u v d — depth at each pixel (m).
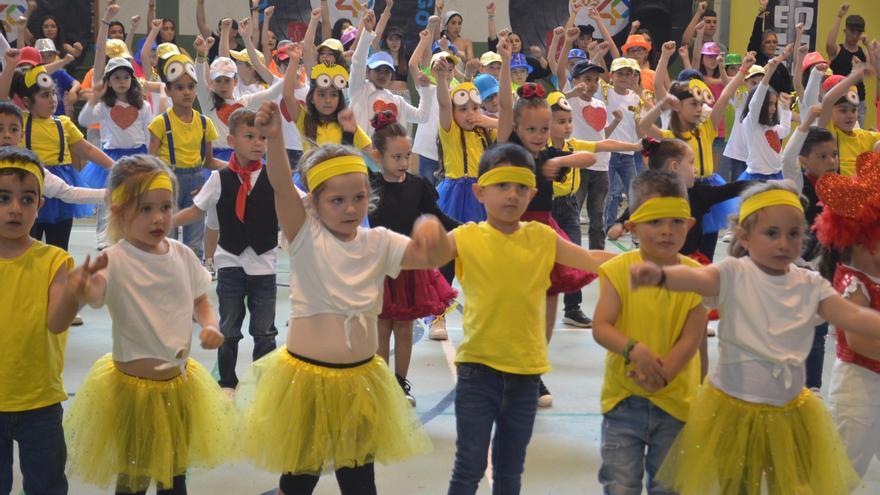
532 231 3.66
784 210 3.24
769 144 9.78
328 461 3.43
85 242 10.39
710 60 12.88
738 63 13.16
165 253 3.55
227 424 3.68
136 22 11.19
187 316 3.59
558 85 10.90
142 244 3.52
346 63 11.66
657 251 3.45
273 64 11.33
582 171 8.66
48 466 3.38
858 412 3.62
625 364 3.41
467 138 7.21
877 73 8.10
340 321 3.44
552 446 4.81
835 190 3.64
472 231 3.65
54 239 7.08
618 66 10.53
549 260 3.64
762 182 3.36
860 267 3.67
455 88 7.20
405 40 15.22
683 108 6.93
